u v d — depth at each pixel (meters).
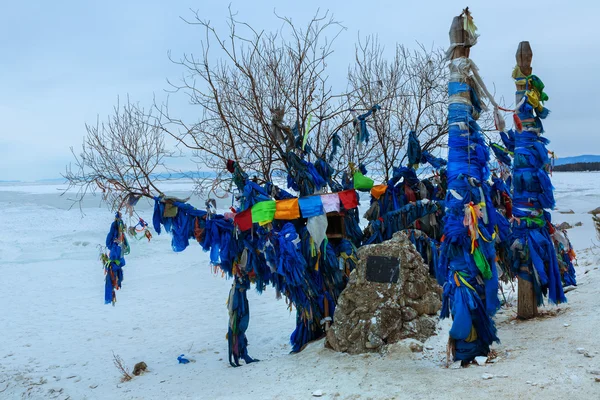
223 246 7.56
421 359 6.00
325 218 7.31
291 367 6.80
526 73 6.55
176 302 14.77
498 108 5.97
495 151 7.32
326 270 7.64
